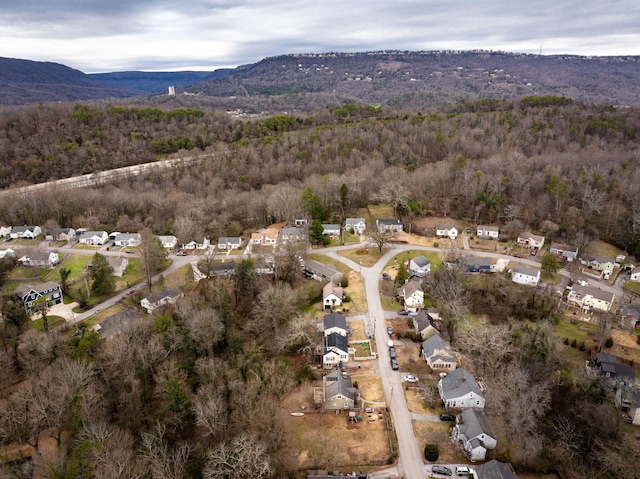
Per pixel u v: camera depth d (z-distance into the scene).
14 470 53.19
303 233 124.50
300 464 56.56
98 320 89.06
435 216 136.38
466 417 60.94
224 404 59.31
